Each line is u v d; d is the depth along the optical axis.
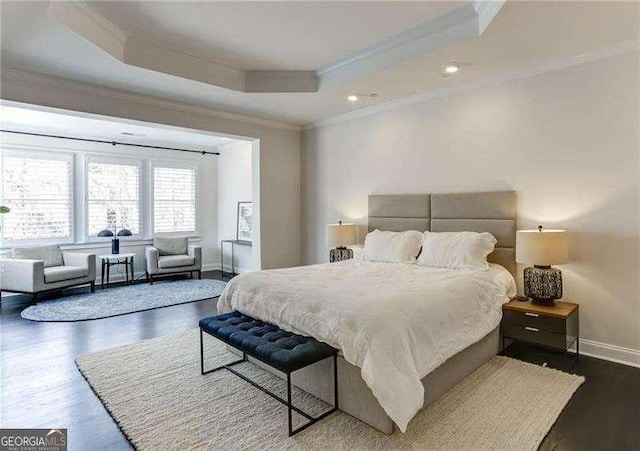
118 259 6.06
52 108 3.52
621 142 2.89
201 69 3.62
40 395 2.50
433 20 2.89
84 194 6.12
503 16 2.43
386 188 4.56
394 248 3.94
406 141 4.33
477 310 2.72
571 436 2.00
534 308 2.96
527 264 3.30
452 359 2.49
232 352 3.22
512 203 3.45
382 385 1.89
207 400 2.41
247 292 2.93
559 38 2.75
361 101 4.36
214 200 7.72
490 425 2.09
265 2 2.61
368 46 3.34
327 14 2.78
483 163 3.68
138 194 6.72
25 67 3.22
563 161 3.18
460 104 3.84
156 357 3.13
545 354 3.11
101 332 3.80
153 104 4.16
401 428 1.84
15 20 2.45
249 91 3.98
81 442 2.00
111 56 3.00
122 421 2.17
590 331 3.07
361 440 1.97
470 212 3.73
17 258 5.16
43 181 5.71
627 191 2.88
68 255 5.61
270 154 5.32
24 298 5.21
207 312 4.56
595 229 3.03
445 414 2.20
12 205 5.43
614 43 2.84
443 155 3.99
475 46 2.88
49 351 3.29
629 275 2.88
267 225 5.32
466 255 3.40
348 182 5.00
